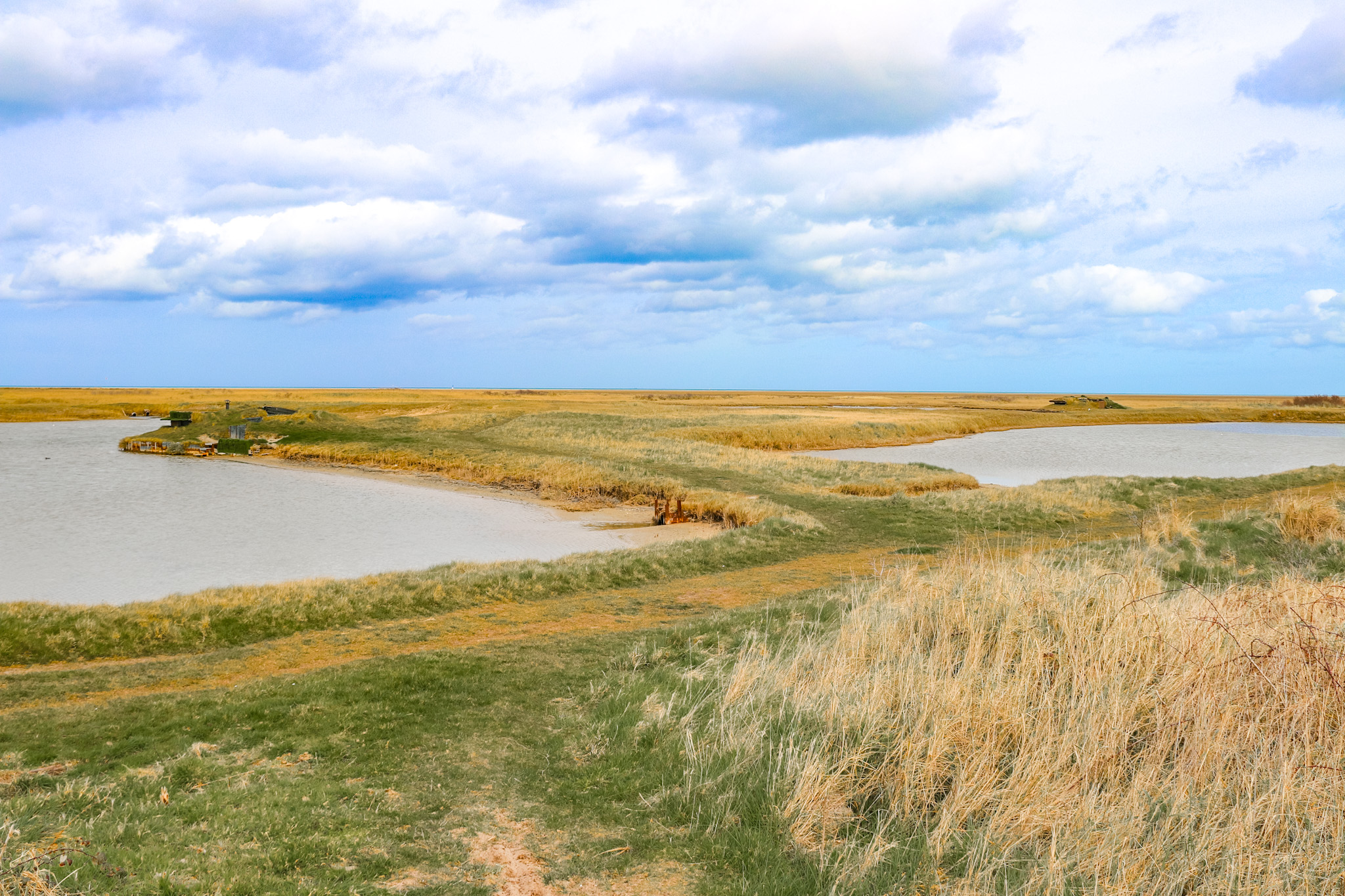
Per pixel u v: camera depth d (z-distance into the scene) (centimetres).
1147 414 14175
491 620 1750
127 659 1571
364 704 1033
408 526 3728
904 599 1151
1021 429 11494
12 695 1270
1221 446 8488
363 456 6138
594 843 626
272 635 1695
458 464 5581
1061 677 762
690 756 759
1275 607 868
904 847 577
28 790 800
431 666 1229
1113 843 533
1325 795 566
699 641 1328
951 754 684
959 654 913
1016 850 563
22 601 1922
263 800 709
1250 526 1992
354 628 1733
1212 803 577
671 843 623
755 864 577
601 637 1502
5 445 8062
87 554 3055
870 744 715
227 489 4919
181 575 2725
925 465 5422
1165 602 939
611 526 3772
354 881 550
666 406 12506
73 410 13312
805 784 652
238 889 523
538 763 816
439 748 866
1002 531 2972
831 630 1246
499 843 627
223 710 1033
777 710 840
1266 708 675
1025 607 970
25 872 497
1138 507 3484
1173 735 672
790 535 2858
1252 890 491
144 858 565
